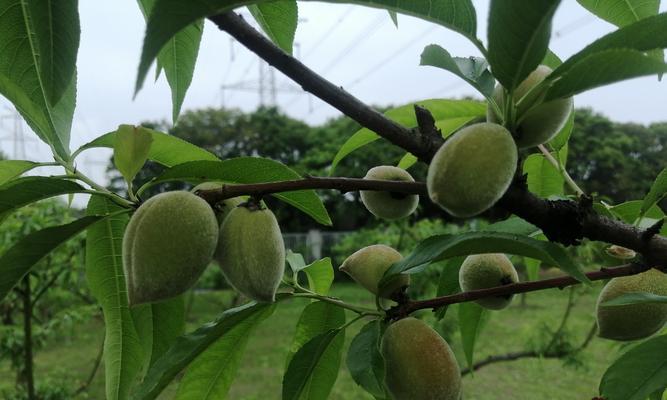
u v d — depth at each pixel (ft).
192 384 0.86
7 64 0.77
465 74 0.72
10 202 0.66
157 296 0.58
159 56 0.97
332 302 0.82
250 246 0.61
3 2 0.75
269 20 0.89
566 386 4.03
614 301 0.70
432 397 0.68
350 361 0.68
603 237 0.64
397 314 0.75
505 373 4.37
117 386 0.86
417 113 0.63
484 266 0.83
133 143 0.66
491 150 0.56
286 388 0.75
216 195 0.63
